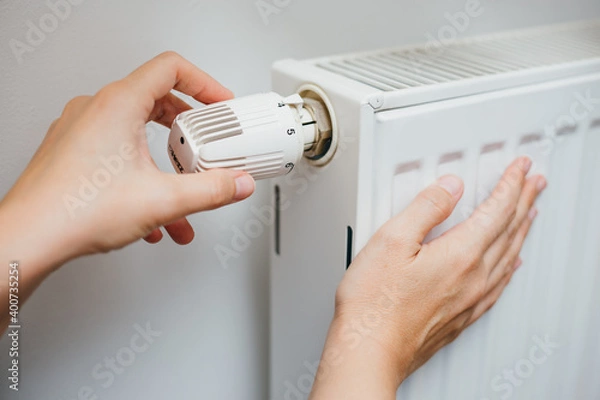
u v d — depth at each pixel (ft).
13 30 1.51
